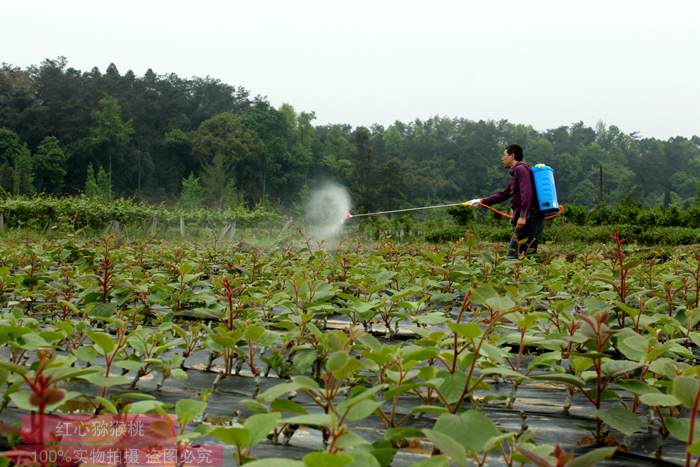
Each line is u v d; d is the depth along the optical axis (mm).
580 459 1290
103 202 19844
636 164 168500
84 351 2416
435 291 5422
